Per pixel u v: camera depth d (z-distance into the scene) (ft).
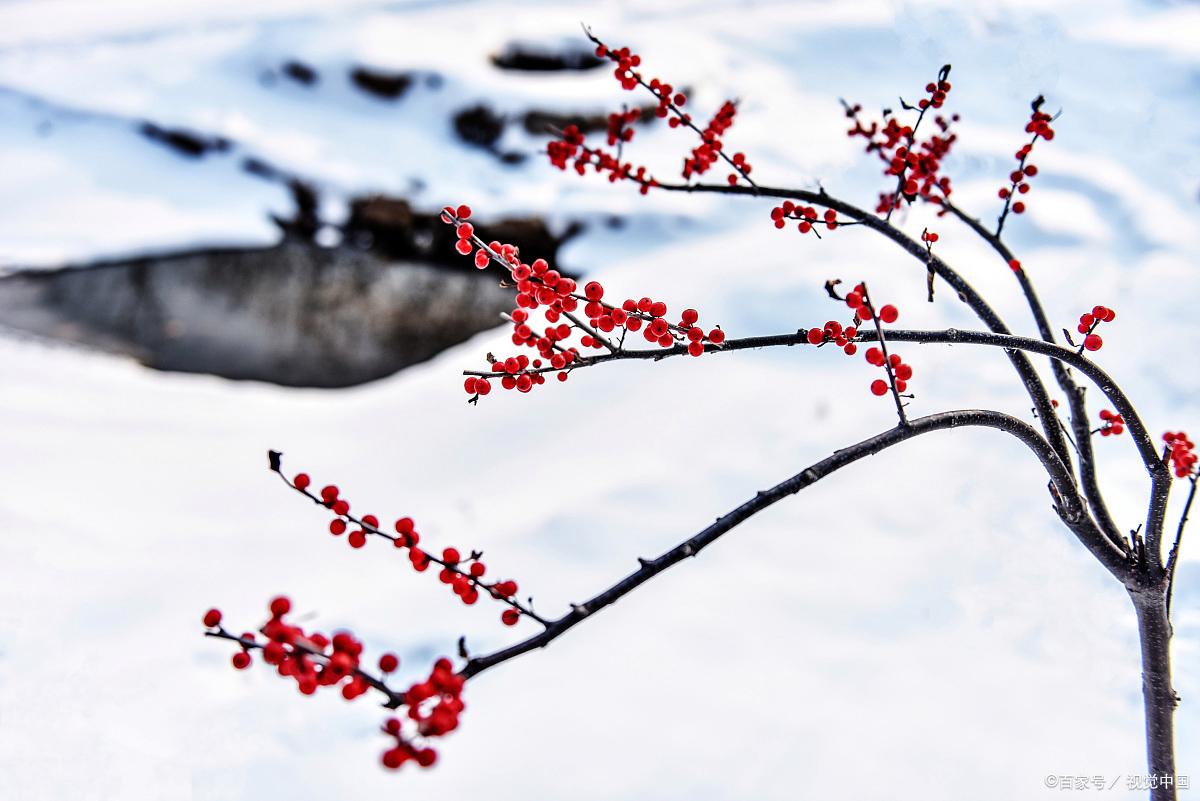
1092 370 6.71
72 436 19.98
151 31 35.65
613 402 18.25
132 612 14.52
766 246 21.11
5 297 24.84
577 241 23.84
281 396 21.67
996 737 10.86
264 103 29.37
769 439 16.16
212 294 24.98
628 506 15.31
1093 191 20.34
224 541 16.51
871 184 21.83
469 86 27.53
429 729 4.16
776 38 28.63
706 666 12.32
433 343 23.11
